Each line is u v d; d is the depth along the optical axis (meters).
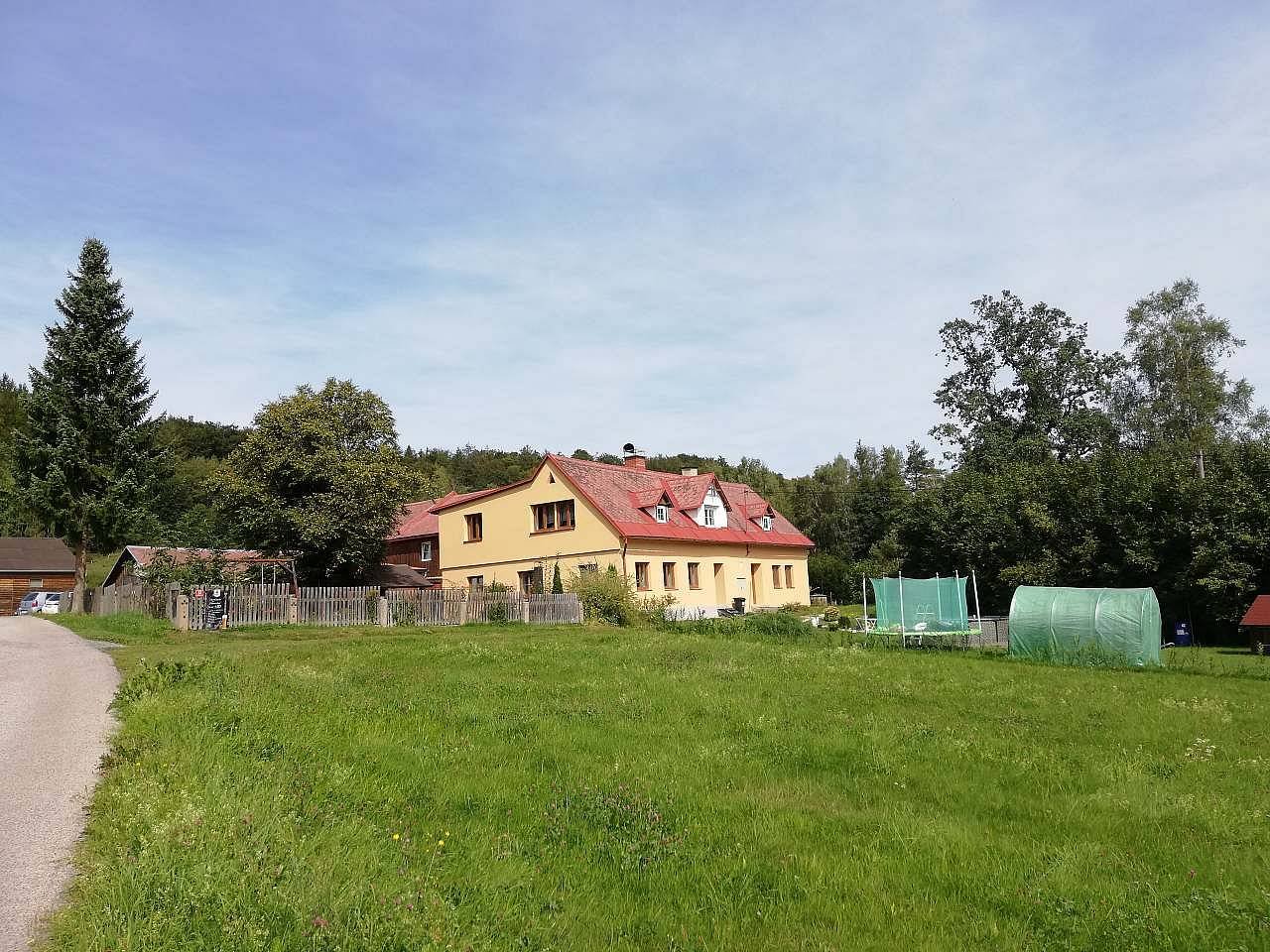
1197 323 47.00
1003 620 32.44
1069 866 7.32
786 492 86.75
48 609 49.56
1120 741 12.22
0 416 79.00
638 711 13.64
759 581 49.88
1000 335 54.06
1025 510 39.31
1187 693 16.84
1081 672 20.59
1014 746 11.72
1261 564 32.50
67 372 40.69
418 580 49.72
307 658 19.66
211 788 7.24
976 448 53.78
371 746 10.24
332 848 6.46
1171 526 34.41
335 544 40.00
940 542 43.38
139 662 15.63
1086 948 5.95
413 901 5.70
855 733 12.31
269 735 9.80
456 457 125.25
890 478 74.56
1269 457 33.72
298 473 39.12
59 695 12.76
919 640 29.73
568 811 8.49
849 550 75.62
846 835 8.16
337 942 4.94
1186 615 35.09
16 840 6.48
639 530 40.69
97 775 8.14
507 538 44.59
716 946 5.92
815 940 6.03
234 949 4.66
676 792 9.30
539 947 5.65
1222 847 7.92
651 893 6.78
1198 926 6.16
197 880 5.37
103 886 5.38
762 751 11.30
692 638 27.22
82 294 41.31
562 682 16.44
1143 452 47.56
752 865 7.33
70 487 40.50
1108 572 36.31
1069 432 50.56
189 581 29.39
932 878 7.20
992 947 5.99
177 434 93.44
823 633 31.38
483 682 16.23
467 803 8.60
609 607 36.06
